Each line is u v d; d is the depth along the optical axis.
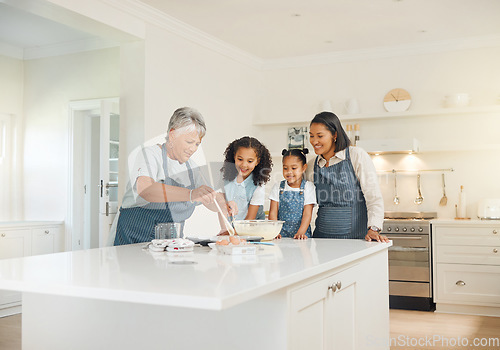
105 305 1.95
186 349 1.81
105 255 2.17
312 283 1.86
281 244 2.68
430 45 5.50
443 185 5.49
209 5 4.39
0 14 4.86
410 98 5.59
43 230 5.50
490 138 5.32
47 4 3.67
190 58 5.03
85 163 5.86
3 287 1.54
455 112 5.27
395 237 5.15
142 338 1.89
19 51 5.98
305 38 5.34
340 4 4.37
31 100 6.00
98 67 5.64
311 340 1.86
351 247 2.52
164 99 4.67
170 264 1.88
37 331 2.07
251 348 1.69
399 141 5.26
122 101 4.56
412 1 4.30
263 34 5.20
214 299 1.27
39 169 5.94
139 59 4.49
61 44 5.77
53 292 1.46
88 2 3.94
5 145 5.92
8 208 5.94
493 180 5.33
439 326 4.43
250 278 1.56
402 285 5.14
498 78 5.29
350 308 2.31
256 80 6.26
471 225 4.91
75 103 5.72
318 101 6.05
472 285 4.90
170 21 4.67
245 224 2.62
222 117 5.52
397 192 5.65
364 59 5.81
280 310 1.63
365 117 5.60
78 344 2.00
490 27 5.01
